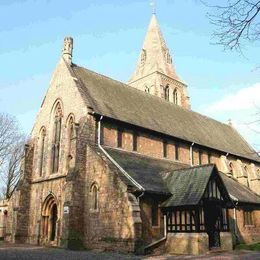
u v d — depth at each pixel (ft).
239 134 181.78
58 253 74.18
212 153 139.23
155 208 86.63
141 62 229.25
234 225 107.34
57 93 112.78
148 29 238.48
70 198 89.35
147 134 113.80
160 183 92.48
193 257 69.51
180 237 82.43
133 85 226.58
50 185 104.42
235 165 150.00
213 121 171.94
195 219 80.79
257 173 158.20
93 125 98.17
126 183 82.94
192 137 132.05
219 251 83.92
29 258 62.03
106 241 82.99
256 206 122.01
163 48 228.84
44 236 102.01
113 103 112.16
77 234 88.17
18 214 107.45
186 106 224.74
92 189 90.99
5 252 73.41
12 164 194.39
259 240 118.11
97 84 116.57
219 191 88.38
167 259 65.26
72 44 118.73
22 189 110.42
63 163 102.12
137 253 75.87
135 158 103.04
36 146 116.26
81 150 94.32
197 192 83.25
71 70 111.75
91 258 65.21
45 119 115.85
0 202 155.12
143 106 127.44
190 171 92.84
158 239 84.43
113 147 101.71
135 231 77.20
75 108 102.99
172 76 222.28
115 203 83.46
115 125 104.58
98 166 90.84
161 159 115.14
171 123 130.62
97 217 87.25
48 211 104.37
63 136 105.09
